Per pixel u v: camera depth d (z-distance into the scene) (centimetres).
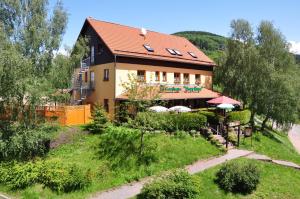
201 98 3478
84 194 1634
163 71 3291
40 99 2036
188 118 2516
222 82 3938
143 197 1576
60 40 2275
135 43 3253
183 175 1645
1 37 1983
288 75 3341
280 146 3144
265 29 3659
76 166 1794
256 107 3600
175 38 4084
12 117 2038
